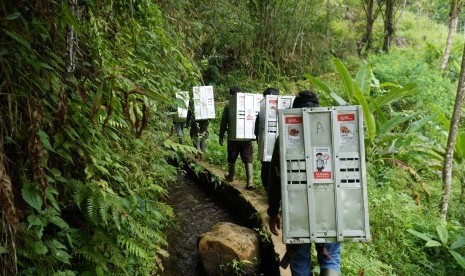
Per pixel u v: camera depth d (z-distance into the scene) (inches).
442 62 605.6
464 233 197.2
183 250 211.9
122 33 152.6
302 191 119.4
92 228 120.8
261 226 210.4
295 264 131.3
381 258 181.5
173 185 307.9
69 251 117.0
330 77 616.1
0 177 75.5
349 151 118.4
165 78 173.9
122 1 144.6
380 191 242.4
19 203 95.2
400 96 326.0
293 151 119.9
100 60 126.1
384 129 301.6
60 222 99.4
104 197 114.0
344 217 118.0
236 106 265.0
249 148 272.5
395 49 743.1
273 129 227.1
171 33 205.0
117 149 146.4
